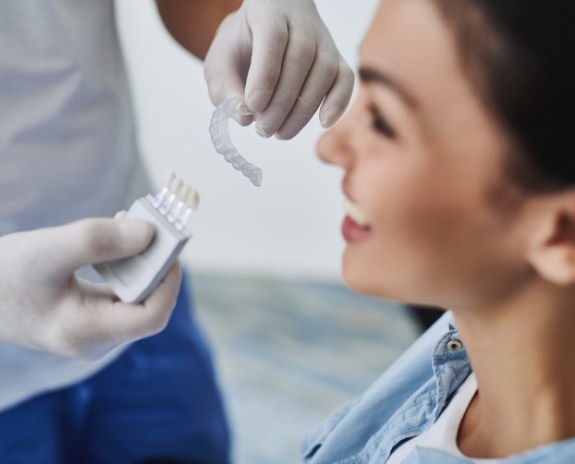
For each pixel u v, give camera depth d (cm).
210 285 294
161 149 284
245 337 265
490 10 57
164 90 273
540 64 56
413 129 61
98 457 133
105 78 113
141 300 72
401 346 257
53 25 104
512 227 60
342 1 238
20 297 76
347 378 243
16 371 113
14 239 75
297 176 284
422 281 63
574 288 62
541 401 65
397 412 79
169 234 68
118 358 127
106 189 116
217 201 293
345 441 83
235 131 150
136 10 261
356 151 64
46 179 109
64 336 76
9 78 103
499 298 63
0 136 104
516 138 58
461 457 66
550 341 64
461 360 77
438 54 59
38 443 123
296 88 75
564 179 58
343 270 66
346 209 67
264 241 297
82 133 111
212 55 83
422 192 61
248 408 233
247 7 80
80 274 111
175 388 130
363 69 63
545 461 61
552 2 56
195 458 134
